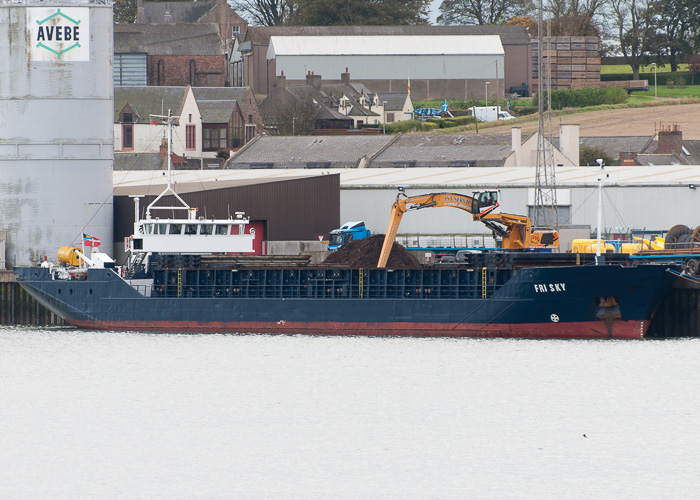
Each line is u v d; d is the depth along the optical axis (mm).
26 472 199500
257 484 192625
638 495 186875
